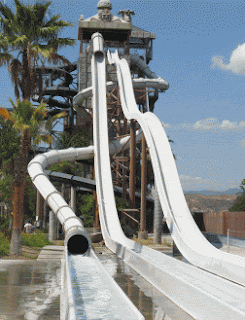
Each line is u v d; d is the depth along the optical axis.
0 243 24.00
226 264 15.03
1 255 21.62
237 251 21.62
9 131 27.09
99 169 35.41
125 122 46.25
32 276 14.27
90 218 46.31
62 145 58.09
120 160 41.56
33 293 11.05
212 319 8.44
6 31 23.44
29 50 23.20
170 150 30.11
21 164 22.58
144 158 34.16
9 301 9.99
